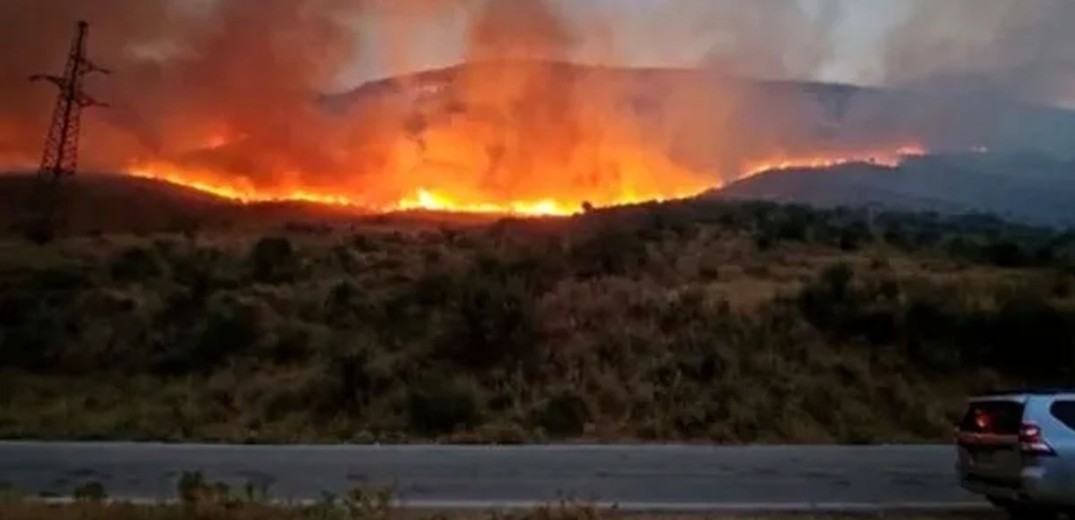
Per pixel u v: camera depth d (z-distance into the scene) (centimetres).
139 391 3108
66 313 3712
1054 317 3541
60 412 2802
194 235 5475
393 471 1909
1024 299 3722
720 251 4962
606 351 3303
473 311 3391
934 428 2927
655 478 1872
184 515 1251
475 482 1781
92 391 3103
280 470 1908
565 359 3238
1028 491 1407
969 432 1530
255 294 4006
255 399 3017
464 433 2705
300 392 3005
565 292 3819
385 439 2634
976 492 1514
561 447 2444
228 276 4275
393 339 3469
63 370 3316
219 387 3108
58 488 1625
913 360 3441
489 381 3095
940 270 4728
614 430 2806
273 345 3422
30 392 3062
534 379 3117
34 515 1219
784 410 2959
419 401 2853
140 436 2567
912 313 3628
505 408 2930
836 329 3594
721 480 1859
